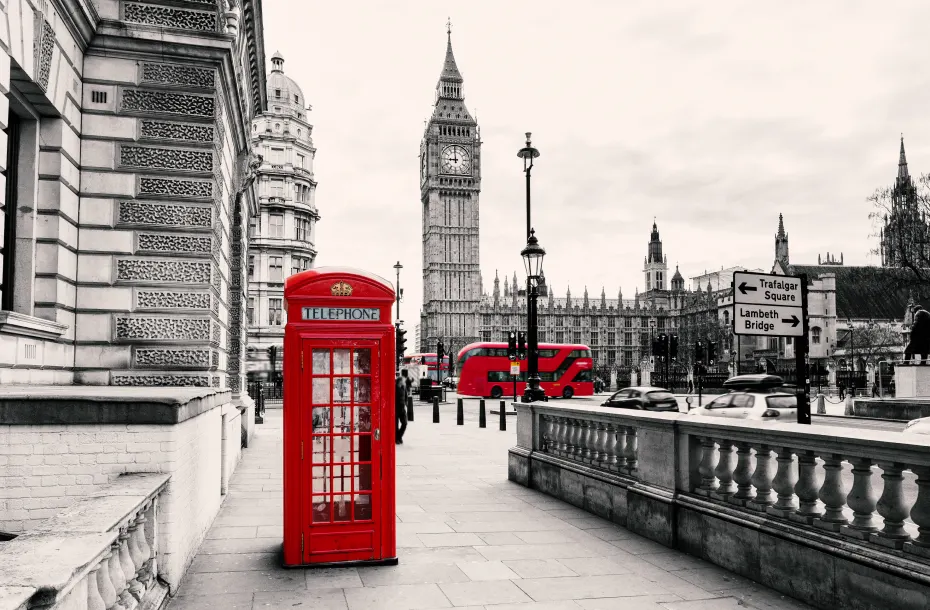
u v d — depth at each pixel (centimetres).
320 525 641
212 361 919
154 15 909
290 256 6644
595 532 793
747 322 840
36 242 793
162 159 905
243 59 1298
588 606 534
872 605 476
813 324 8969
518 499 1008
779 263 9806
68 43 822
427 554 693
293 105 7025
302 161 6956
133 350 883
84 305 873
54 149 805
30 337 726
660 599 551
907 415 2534
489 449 1719
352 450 656
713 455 692
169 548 538
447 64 15012
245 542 739
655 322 15275
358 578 608
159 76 910
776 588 570
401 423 1819
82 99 884
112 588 369
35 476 526
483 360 5303
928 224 3947
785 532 562
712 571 630
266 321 6494
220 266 1049
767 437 587
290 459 640
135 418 539
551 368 5334
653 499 749
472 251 14762
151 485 477
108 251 884
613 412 843
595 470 906
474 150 14900
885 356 7081
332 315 658
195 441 663
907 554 460
